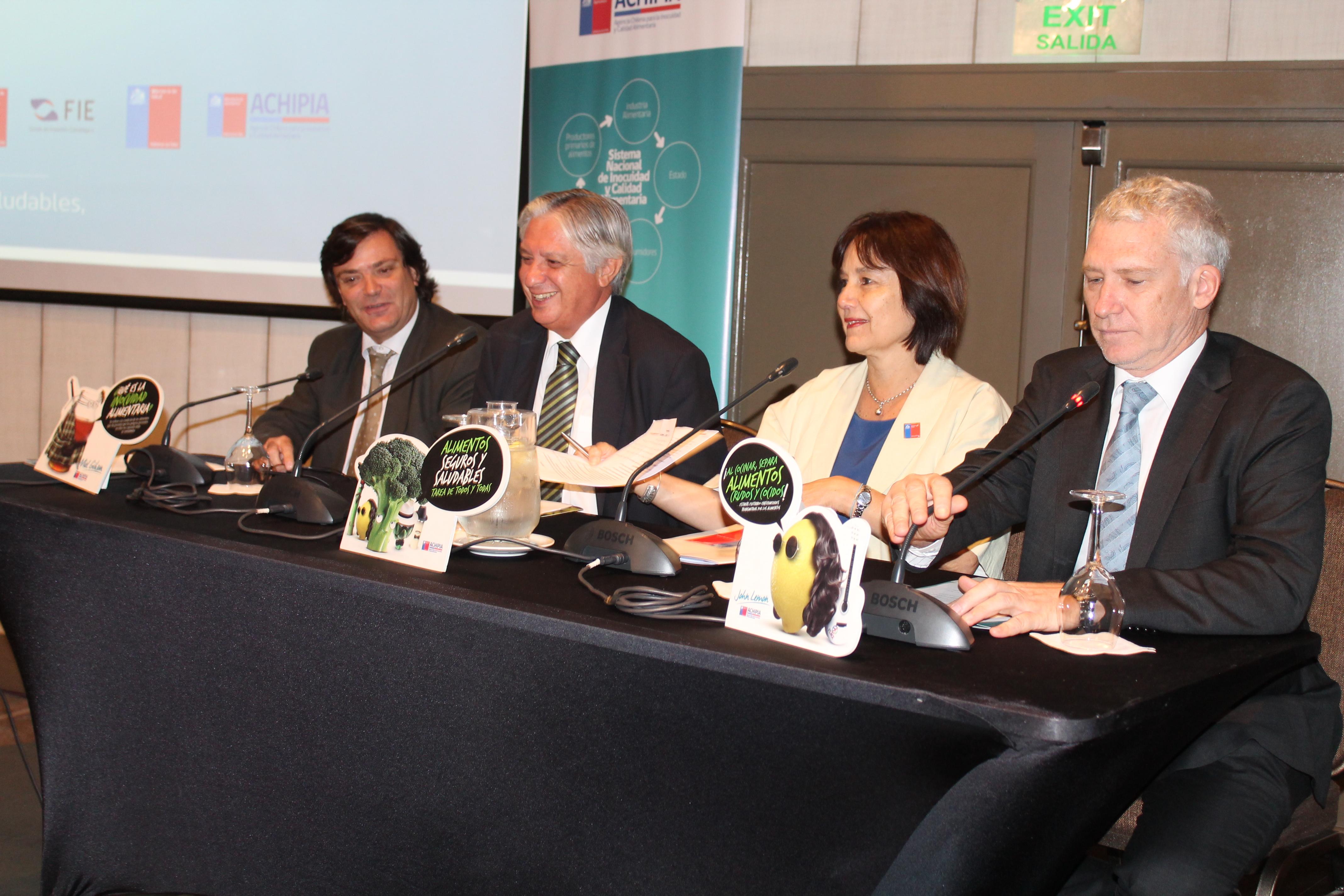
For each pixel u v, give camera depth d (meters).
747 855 1.04
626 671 1.08
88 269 3.74
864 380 2.09
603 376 2.25
